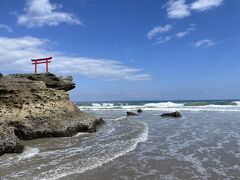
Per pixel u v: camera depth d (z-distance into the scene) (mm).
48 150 18422
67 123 24109
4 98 23766
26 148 18750
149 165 15484
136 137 23359
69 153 17578
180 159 16781
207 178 13555
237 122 34781
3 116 22453
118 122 34562
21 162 15258
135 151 18578
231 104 79750
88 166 14766
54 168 14242
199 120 37594
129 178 13438
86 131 25781
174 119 39562
